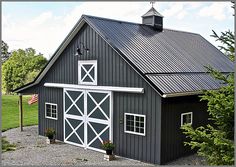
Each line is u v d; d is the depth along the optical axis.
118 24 14.95
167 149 11.19
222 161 7.09
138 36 14.87
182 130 11.92
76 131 14.41
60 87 15.27
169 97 11.15
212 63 16.16
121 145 12.23
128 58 11.73
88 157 12.16
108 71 12.79
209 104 7.39
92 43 13.52
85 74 13.88
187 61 14.59
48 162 11.23
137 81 11.62
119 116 12.32
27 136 16.36
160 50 14.35
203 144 7.32
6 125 19.50
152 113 11.14
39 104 16.83
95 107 13.37
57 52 14.93
